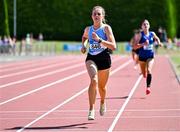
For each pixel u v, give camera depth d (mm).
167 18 145250
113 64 73062
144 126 22047
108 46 22453
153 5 146375
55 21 147375
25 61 82438
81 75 53000
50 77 50156
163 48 121625
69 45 123812
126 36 149125
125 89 38031
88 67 22547
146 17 147125
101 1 148000
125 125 22312
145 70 35094
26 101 30922
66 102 30375
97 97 32781
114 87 39625
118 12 148625
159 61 80688
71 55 108062
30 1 146000
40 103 29938
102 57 22703
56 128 21625
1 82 44219
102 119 23922
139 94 34625
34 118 24438
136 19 148000
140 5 147500
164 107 28000
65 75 52969
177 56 100188
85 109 27312
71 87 39812
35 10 146250
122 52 119062
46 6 147000
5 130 21250
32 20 146000
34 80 46500
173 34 144750
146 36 34625
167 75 51750
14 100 31453
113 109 27281
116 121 23375
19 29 145250
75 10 147375
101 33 22750
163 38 121375
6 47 107375
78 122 23125
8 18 143000
